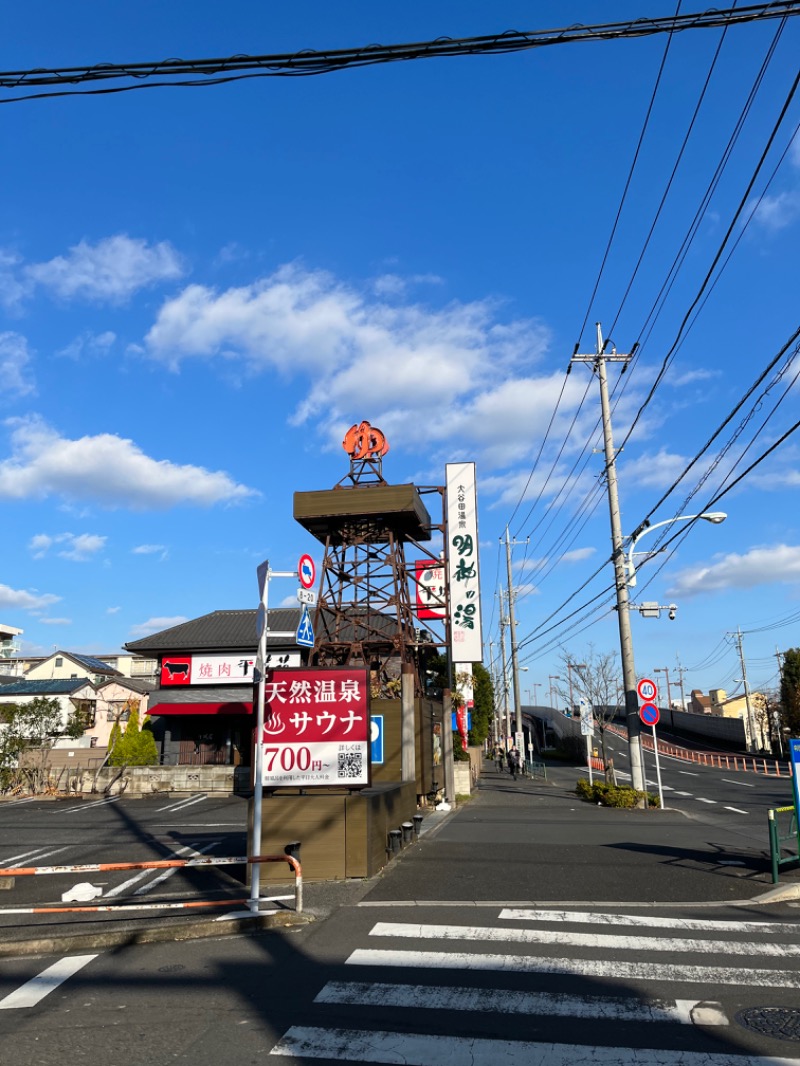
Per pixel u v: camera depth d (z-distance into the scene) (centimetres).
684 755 5812
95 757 3275
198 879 1161
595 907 916
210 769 2845
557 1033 546
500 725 7881
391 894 991
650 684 2181
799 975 668
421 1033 549
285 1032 554
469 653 2502
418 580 2584
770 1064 494
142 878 1197
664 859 1226
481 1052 516
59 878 1220
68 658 5447
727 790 3011
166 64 672
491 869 1152
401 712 1970
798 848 1089
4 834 1798
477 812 2105
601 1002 605
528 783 3631
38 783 2842
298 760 1130
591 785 2556
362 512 2283
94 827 1905
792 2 633
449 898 965
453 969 688
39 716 3148
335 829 1098
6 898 1066
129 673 6259
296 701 1148
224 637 3206
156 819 2062
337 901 956
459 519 2597
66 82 682
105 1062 509
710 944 762
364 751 1127
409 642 2297
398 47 662
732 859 1219
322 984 656
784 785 3275
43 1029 571
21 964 745
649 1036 540
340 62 664
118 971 712
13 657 6769
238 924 838
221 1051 523
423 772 2105
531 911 898
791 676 5462
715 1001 606
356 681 1148
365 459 2444
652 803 2208
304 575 1119
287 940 797
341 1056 512
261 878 1095
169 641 3191
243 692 3083
